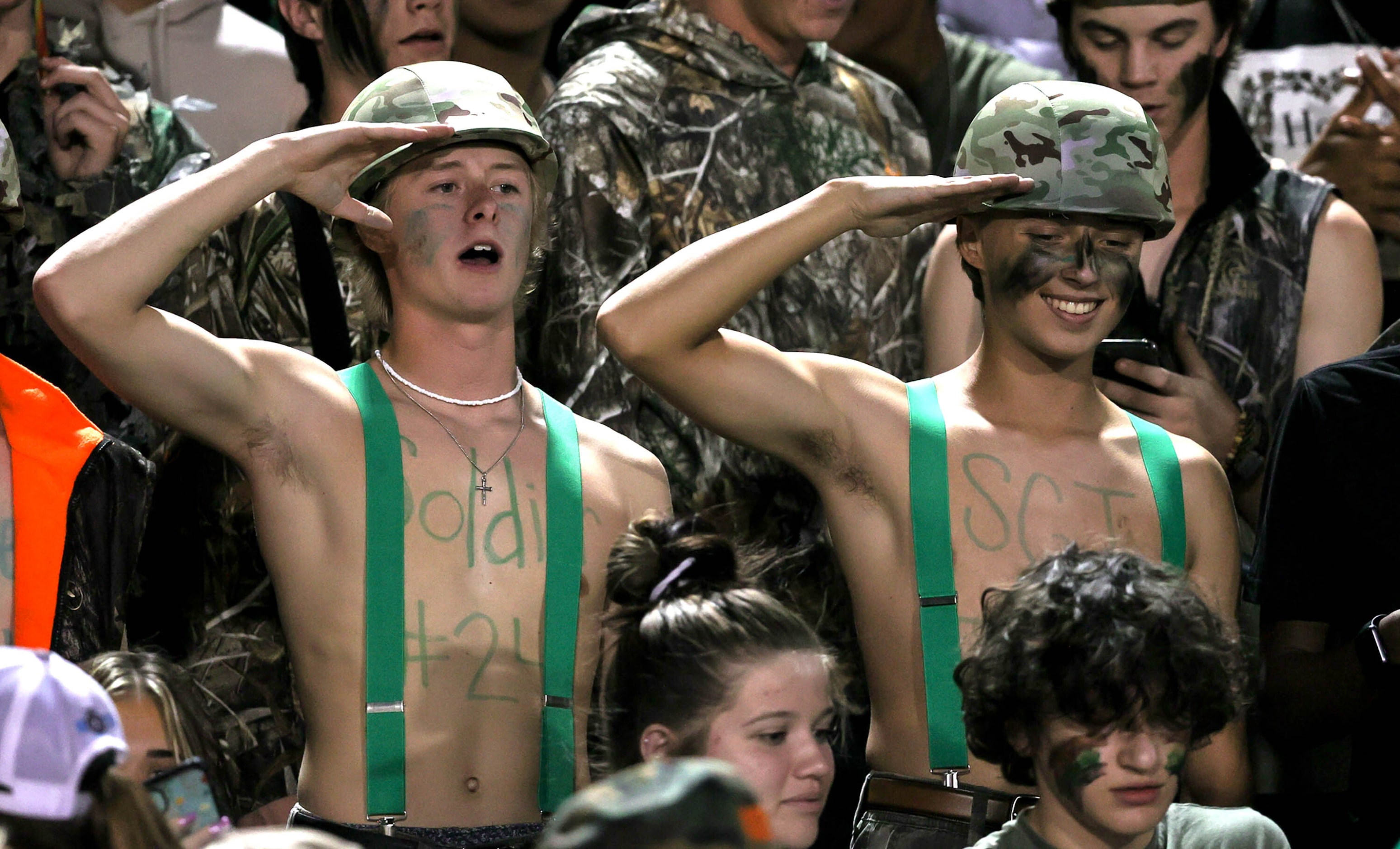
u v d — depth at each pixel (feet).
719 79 43.27
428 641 30.76
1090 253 33.01
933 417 33.73
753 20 43.86
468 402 32.71
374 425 31.78
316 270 39.65
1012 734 26.86
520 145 33.09
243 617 37.88
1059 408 34.12
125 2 46.85
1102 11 44.11
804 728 27.07
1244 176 44.55
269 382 31.22
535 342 41.42
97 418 38.27
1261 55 52.21
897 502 33.19
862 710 40.04
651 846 12.82
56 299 29.14
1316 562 35.53
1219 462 37.32
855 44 51.13
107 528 31.94
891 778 31.09
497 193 32.63
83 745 19.15
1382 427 35.40
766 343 36.37
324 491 31.24
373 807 29.68
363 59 43.42
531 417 33.37
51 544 31.17
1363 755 34.01
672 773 13.24
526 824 30.45
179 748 26.91
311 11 43.55
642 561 28.94
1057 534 33.01
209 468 38.27
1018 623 26.43
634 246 41.06
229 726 37.04
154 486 35.86
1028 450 33.68
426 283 32.35
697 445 40.32
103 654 28.78
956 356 42.37
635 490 33.37
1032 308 33.27
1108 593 26.05
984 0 55.67
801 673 27.20
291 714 37.73
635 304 32.53
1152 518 33.60
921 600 32.30
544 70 50.57
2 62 40.68
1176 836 28.60
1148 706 25.32
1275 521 35.91
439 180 32.37
